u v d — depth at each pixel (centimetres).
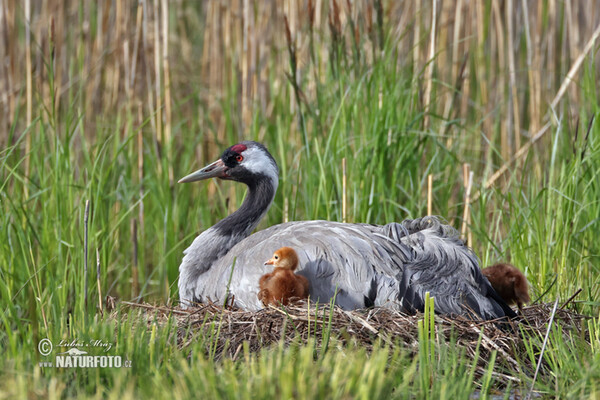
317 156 1263
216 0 1684
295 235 970
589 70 1423
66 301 1046
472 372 731
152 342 761
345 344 823
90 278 1105
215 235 1077
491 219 1388
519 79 1608
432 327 791
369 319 855
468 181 1232
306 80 1417
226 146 1519
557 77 1560
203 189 1398
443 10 1591
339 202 1232
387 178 1262
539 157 1446
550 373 817
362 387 627
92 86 1634
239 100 1566
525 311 955
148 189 1401
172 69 1878
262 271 953
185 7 2222
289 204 1248
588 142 1220
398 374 735
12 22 1573
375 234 945
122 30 1583
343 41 1299
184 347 798
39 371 725
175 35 2084
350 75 1309
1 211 1095
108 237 1169
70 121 1338
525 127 1627
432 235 948
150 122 1525
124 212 1301
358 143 1260
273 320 853
